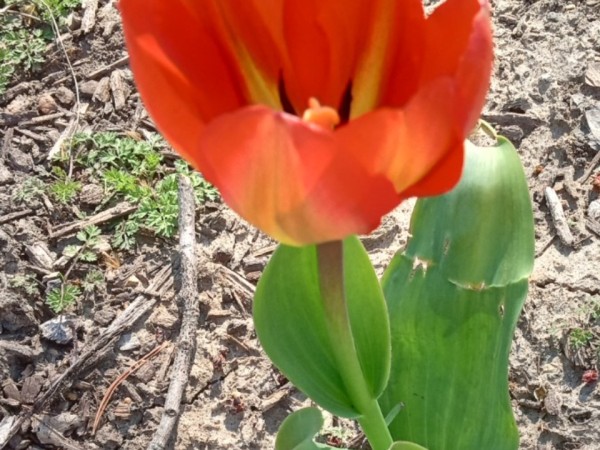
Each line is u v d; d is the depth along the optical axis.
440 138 0.14
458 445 0.24
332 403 0.21
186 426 0.33
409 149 0.14
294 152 0.13
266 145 0.13
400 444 0.20
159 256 0.37
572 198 0.38
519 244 0.24
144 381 0.34
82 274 0.37
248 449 0.32
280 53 0.17
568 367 0.33
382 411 0.25
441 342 0.24
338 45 0.17
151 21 0.15
